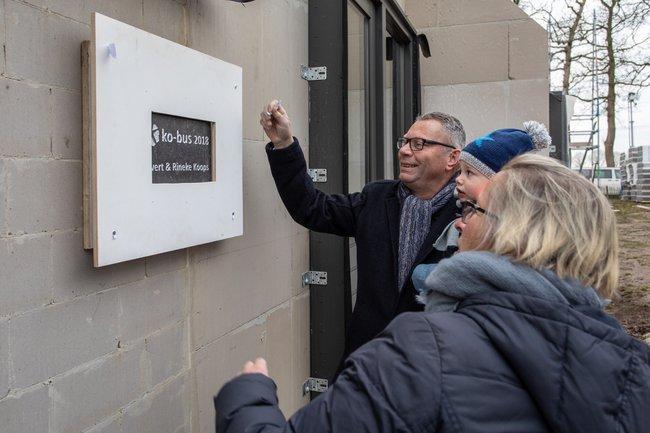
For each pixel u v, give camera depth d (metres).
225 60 2.11
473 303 0.96
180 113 1.73
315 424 0.91
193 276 1.95
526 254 0.96
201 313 2.00
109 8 1.53
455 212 2.02
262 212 2.42
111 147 1.45
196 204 1.84
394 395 0.87
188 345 1.93
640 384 0.85
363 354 0.96
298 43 2.78
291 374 2.74
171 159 1.71
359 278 2.21
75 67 1.43
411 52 4.97
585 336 0.87
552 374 0.85
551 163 1.08
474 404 0.85
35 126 1.32
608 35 17.59
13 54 1.26
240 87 2.11
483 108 5.23
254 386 1.02
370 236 2.18
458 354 0.88
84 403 1.48
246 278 2.30
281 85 2.58
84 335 1.48
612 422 0.83
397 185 2.24
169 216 1.70
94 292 1.51
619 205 22.86
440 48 5.30
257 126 2.36
